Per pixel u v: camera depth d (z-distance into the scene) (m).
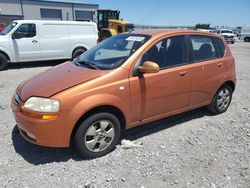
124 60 3.47
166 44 3.87
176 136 4.03
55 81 3.29
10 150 3.56
